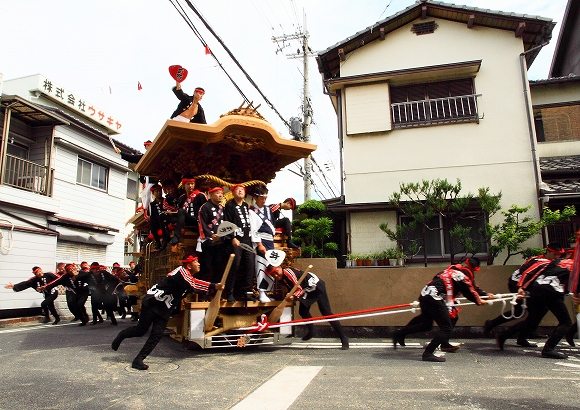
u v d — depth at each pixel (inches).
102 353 249.3
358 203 525.3
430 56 556.7
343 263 543.2
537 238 475.8
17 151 596.1
